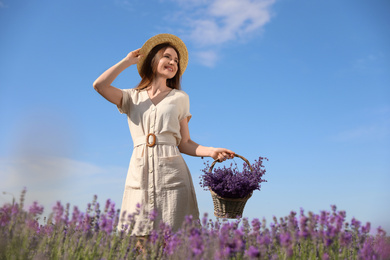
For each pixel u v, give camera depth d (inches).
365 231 85.1
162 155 115.9
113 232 84.8
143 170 114.1
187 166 122.7
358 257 76.9
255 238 81.1
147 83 130.4
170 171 115.0
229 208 125.0
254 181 123.3
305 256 78.3
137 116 120.8
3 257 68.4
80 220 82.8
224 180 124.6
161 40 142.8
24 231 72.7
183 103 128.0
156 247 86.6
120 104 125.0
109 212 86.9
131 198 114.7
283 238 71.3
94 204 87.4
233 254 71.0
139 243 105.9
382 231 83.7
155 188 113.1
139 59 131.6
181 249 77.5
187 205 115.8
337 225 77.0
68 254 74.9
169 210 111.6
